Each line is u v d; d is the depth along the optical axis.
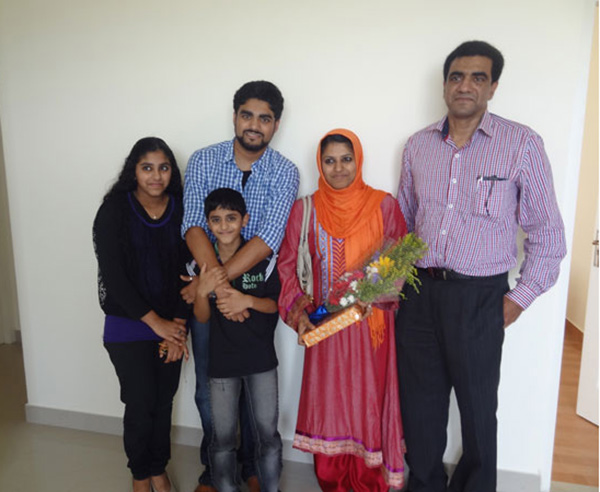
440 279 1.70
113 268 1.75
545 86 1.85
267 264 1.78
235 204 1.69
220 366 1.73
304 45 2.04
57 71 2.30
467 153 1.65
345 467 1.99
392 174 2.05
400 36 1.95
